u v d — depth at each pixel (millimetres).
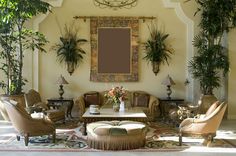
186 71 9500
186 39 9477
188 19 9391
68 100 8984
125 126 6043
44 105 7953
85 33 9430
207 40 8938
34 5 7883
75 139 6652
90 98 8867
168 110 8945
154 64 9398
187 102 9398
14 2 7621
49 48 9398
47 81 9445
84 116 6891
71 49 9227
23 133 6137
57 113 7734
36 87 9352
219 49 8695
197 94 9375
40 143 6336
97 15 9422
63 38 9297
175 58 9500
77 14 9406
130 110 7699
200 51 8930
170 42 9477
